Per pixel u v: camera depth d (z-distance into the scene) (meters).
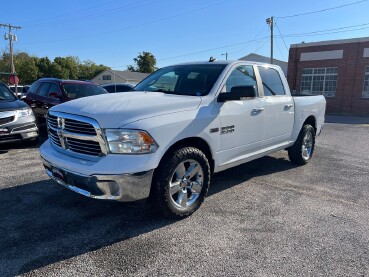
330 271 2.91
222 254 3.16
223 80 4.41
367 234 3.61
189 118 3.78
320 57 24.80
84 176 3.35
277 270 2.92
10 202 4.36
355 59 23.17
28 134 7.49
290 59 26.28
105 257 3.09
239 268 2.94
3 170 5.82
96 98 4.07
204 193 4.08
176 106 3.79
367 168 6.42
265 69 5.35
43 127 10.09
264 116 4.99
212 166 4.29
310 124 6.76
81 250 3.20
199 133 3.89
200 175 3.99
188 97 4.09
